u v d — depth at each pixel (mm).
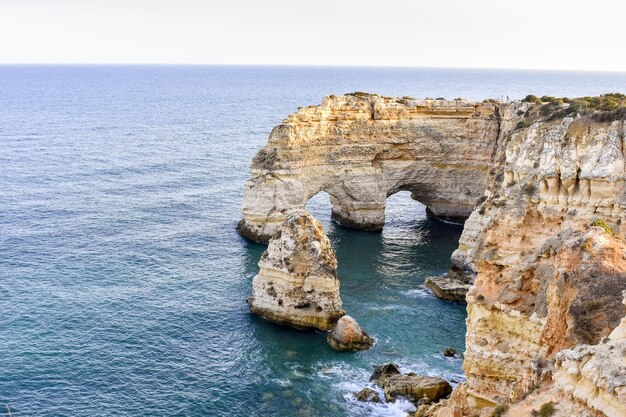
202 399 42312
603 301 27828
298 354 49656
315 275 54188
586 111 47625
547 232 42312
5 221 81562
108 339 50125
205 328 53625
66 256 69500
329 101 85812
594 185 42250
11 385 42469
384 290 64438
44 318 53219
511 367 34969
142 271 66500
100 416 39531
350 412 41188
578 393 20734
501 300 36062
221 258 72688
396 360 48719
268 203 79812
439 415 35438
